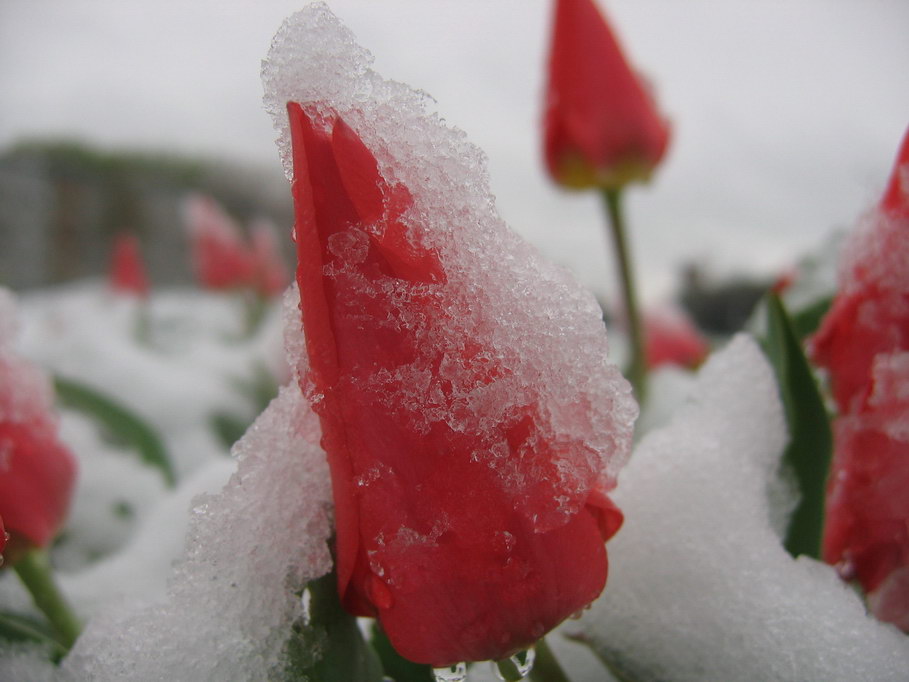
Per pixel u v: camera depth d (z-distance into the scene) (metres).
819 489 0.11
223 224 0.64
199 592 0.10
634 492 0.11
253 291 0.66
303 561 0.10
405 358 0.08
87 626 0.12
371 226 0.08
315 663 0.10
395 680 0.12
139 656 0.10
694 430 0.12
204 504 0.10
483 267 0.08
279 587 0.10
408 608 0.08
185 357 0.47
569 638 0.11
